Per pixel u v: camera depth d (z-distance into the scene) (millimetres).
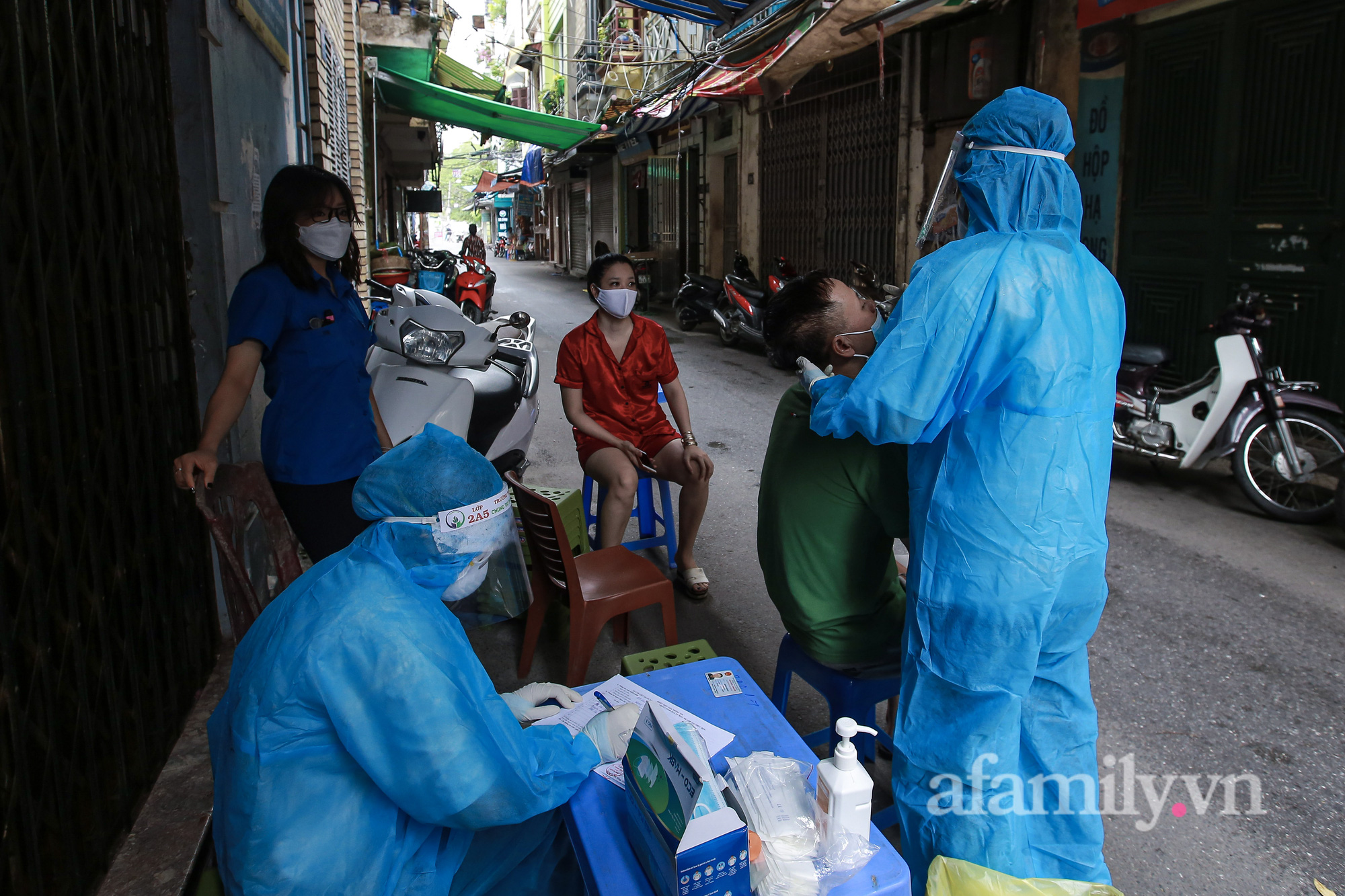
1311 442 5133
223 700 1573
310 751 1433
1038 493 1713
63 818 1855
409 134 17984
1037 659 1785
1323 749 2744
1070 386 1714
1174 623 3570
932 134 9109
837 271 11336
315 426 2654
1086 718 1907
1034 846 1923
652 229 19031
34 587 1737
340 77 8641
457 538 1517
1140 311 6961
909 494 1902
